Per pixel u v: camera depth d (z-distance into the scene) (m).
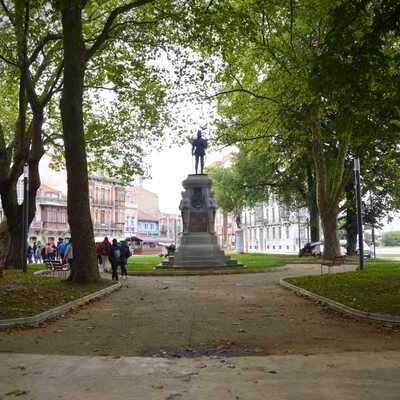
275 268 31.81
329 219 36.34
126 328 11.59
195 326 11.74
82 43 20.80
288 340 9.96
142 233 117.06
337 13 14.83
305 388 6.55
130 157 36.19
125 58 28.91
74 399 6.21
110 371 7.53
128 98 31.62
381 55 14.29
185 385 6.75
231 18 23.31
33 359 8.33
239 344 9.66
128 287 21.59
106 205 96.25
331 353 8.58
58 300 15.28
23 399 6.22
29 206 29.44
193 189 34.78
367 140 16.02
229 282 23.73
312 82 15.02
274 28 27.06
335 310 13.88
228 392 6.41
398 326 11.10
